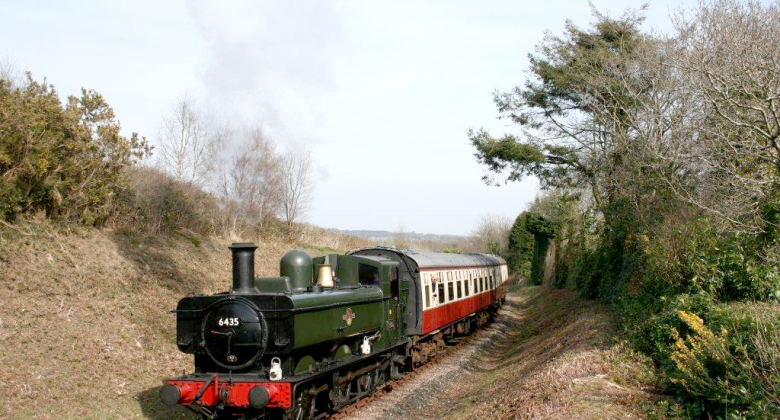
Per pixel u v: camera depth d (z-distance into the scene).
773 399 6.49
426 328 15.71
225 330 9.05
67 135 15.78
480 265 23.94
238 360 9.04
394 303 14.06
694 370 8.01
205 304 9.38
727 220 10.94
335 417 10.60
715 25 11.91
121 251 16.94
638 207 17.00
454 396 13.25
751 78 10.25
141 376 11.52
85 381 10.52
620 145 18.23
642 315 12.88
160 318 14.38
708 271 11.59
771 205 11.18
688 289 11.75
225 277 19.53
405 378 14.46
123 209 18.88
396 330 14.20
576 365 10.86
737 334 7.84
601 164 20.81
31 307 12.24
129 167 20.06
